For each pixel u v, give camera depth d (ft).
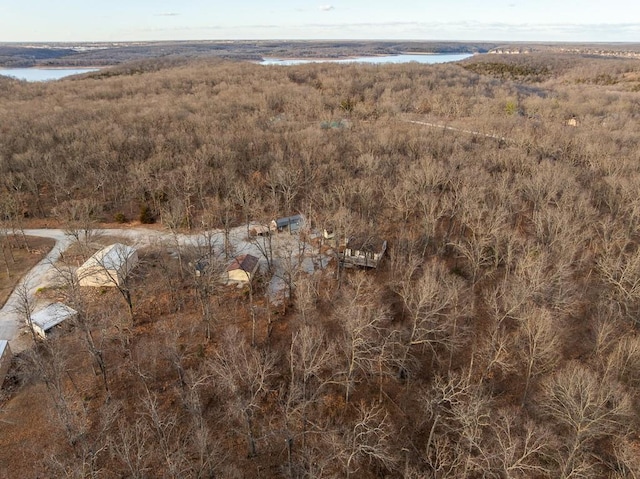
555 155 277.03
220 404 133.28
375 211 222.28
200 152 271.49
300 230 217.15
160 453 116.47
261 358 138.21
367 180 226.79
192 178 236.22
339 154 275.59
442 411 127.03
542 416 122.21
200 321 167.43
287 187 233.55
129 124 327.06
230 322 167.12
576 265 179.63
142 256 209.05
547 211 184.34
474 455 113.80
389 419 130.21
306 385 137.49
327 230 208.54
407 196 212.64
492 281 179.93
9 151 278.26
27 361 143.02
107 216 250.16
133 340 158.40
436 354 150.20
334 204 212.43
